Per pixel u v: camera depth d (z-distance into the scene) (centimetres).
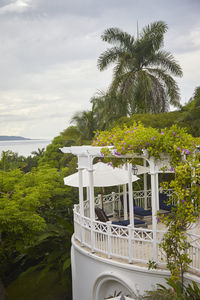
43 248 1748
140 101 2388
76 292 1138
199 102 2375
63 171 2323
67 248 1652
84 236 1077
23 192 1798
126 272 895
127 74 2414
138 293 862
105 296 1006
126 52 2542
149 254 927
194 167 749
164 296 749
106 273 934
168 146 802
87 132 2648
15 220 1598
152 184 845
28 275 1892
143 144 835
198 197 742
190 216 752
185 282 798
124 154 891
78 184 1156
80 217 1086
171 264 784
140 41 2544
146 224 1151
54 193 2025
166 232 833
